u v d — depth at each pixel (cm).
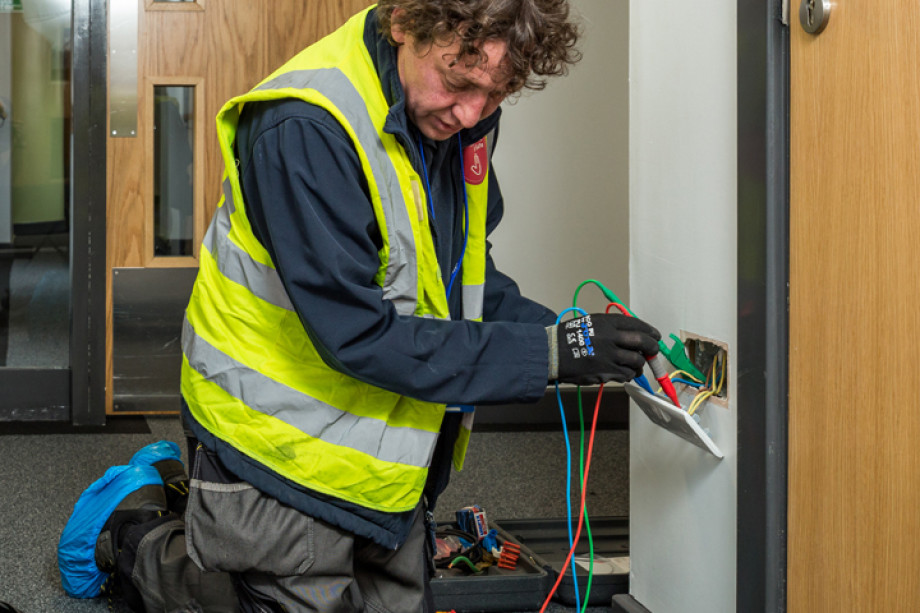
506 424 332
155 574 167
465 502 254
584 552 207
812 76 118
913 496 103
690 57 145
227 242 122
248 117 116
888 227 105
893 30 103
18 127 324
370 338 109
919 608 103
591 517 228
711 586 147
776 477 129
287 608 126
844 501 115
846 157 112
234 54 312
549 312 150
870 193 108
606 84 320
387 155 113
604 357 115
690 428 137
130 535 172
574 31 108
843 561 116
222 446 123
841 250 114
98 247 311
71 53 307
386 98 113
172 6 308
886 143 105
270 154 108
